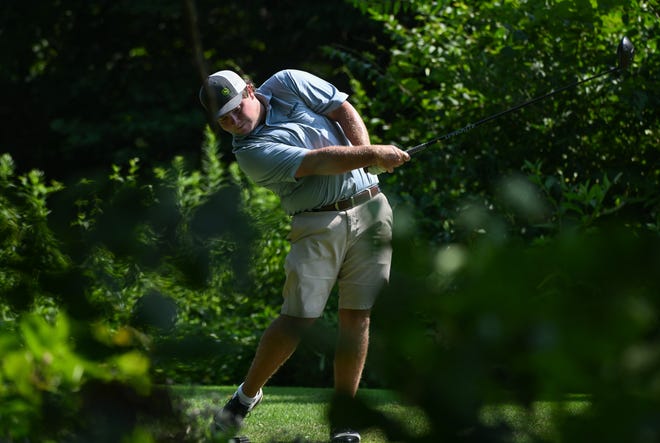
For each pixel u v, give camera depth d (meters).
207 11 39.19
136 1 38.34
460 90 17.58
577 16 12.69
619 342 1.96
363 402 2.22
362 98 20.50
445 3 18.19
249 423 9.65
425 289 2.09
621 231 2.00
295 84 9.47
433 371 2.06
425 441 2.13
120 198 3.30
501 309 2.03
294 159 9.02
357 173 9.34
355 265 9.27
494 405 2.09
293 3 37.88
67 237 3.33
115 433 3.22
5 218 3.36
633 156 15.73
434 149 17.58
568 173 16.03
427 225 16.05
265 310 17.27
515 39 15.97
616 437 1.94
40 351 3.17
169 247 3.27
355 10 35.91
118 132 38.62
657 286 1.97
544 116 16.41
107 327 3.31
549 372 2.01
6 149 42.16
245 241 3.26
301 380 16.19
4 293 3.36
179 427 3.45
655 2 15.14
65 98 40.62
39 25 40.72
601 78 15.80
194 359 3.34
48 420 3.21
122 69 40.97
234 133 9.37
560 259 2.01
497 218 2.24
